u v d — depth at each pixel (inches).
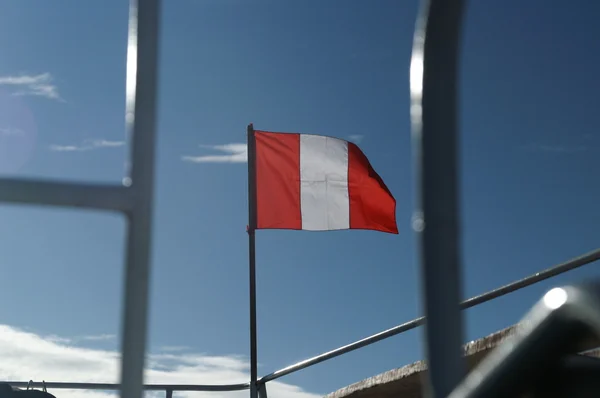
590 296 14.0
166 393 224.1
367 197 332.5
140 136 29.2
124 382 28.0
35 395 59.0
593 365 15.5
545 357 15.1
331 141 334.3
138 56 29.6
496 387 15.6
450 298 19.9
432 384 19.9
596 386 15.0
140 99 29.6
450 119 21.2
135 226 28.6
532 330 15.2
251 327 257.4
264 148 328.5
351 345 188.5
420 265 20.7
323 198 331.0
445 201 20.6
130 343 28.1
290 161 327.9
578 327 14.4
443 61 21.4
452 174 20.9
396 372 127.3
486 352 95.7
